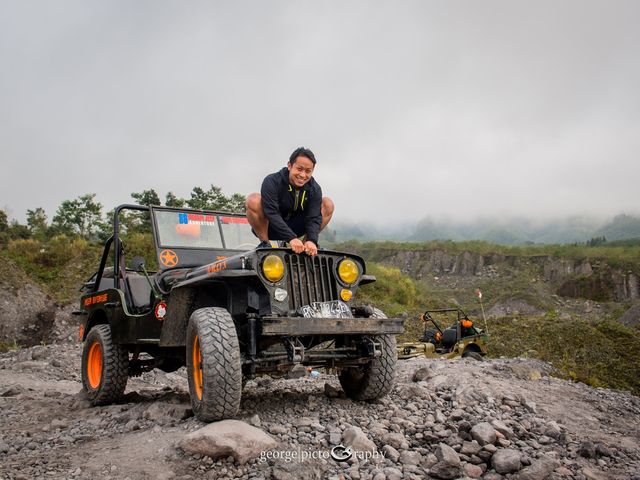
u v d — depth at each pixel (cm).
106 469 317
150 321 471
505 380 593
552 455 359
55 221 3089
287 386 581
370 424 397
